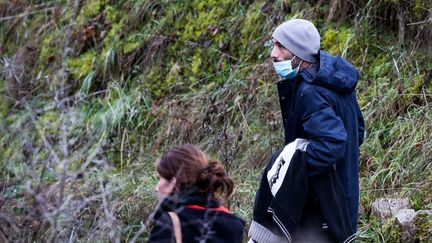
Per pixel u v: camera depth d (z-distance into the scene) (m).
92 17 24.23
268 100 18.72
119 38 23.19
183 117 19.81
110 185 15.40
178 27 22.36
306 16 20.19
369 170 16.08
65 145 11.10
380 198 14.91
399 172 15.54
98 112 21.06
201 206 9.32
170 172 9.38
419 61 17.95
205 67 21.19
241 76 19.98
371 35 19.02
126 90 21.98
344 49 18.92
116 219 13.77
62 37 23.88
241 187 16.39
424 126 16.20
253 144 17.95
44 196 11.34
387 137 16.69
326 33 19.52
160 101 21.17
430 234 13.44
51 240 10.41
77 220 12.34
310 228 11.58
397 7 18.59
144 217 15.98
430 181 14.96
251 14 21.06
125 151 20.06
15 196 11.72
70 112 12.88
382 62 18.45
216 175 9.36
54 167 11.95
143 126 20.55
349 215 11.73
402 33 18.44
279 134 17.75
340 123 11.38
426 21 17.84
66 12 24.97
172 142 19.52
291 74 12.23
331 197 11.43
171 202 9.37
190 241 9.14
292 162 11.43
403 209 14.27
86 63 23.17
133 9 23.47
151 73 21.94
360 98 17.83
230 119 19.06
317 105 11.42
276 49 12.30
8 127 11.87
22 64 22.78
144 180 17.59
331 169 11.51
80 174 11.98
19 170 12.05
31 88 20.06
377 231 14.08
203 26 21.91
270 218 11.84
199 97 20.11
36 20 25.52
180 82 21.25
